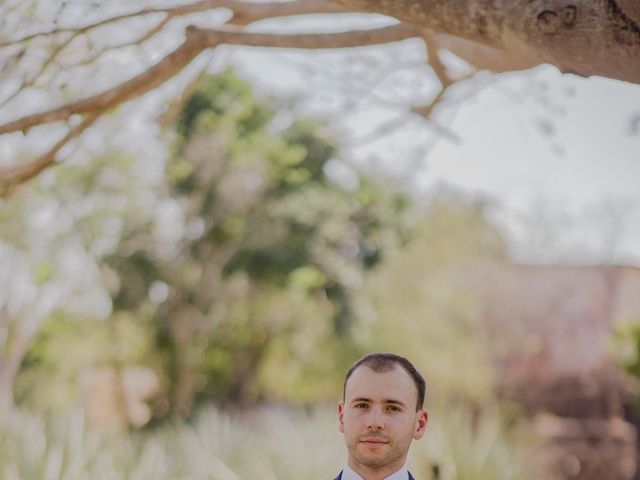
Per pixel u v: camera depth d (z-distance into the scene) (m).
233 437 11.17
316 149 21.22
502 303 26.81
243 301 23.88
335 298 23.12
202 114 20.09
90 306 21.69
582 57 2.73
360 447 2.89
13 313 18.86
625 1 2.55
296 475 10.26
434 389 26.48
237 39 4.58
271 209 22.00
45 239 18.62
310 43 4.66
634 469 22.92
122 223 21.33
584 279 26.81
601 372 24.28
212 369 25.47
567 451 23.27
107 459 9.41
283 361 27.05
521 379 25.95
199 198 21.70
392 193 22.84
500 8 2.81
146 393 25.27
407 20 3.01
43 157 4.88
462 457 9.92
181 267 22.62
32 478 8.70
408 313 26.81
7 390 18.92
